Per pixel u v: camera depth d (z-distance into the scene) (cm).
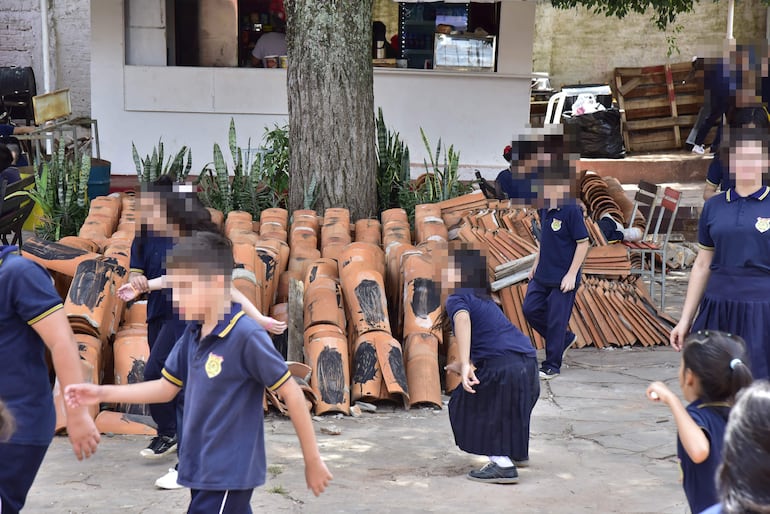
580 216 714
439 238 801
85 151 1450
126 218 874
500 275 828
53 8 1875
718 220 466
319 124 928
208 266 328
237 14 1466
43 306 344
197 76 1427
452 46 1420
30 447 345
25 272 344
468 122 1432
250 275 670
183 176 1056
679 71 1670
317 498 494
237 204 1006
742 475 214
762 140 456
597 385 721
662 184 1434
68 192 966
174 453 555
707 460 310
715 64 732
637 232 943
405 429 621
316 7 917
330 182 933
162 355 511
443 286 520
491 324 516
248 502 342
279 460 554
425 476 532
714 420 313
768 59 722
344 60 924
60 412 586
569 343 771
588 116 1471
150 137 1441
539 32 1809
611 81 1808
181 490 503
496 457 521
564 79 1823
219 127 1438
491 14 1436
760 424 214
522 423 517
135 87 1429
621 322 845
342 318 706
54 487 505
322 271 753
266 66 1443
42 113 1301
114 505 480
